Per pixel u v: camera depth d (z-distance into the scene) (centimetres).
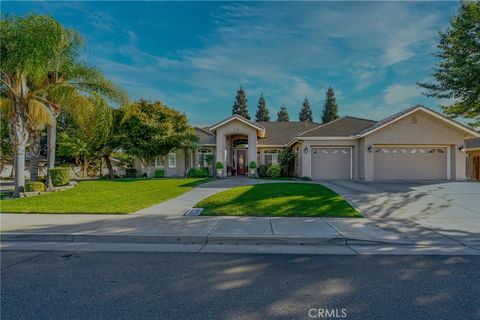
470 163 2341
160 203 1030
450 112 1408
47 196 1217
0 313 315
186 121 2383
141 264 475
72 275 427
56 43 1213
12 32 1145
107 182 1770
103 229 671
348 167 1919
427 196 1121
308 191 1174
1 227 693
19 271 444
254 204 942
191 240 611
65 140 2448
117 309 323
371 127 1870
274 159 2572
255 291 369
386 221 761
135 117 2209
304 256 513
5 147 2789
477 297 349
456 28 1147
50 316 308
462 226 712
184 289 376
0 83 1291
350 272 434
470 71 1057
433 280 401
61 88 1384
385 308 323
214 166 2481
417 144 1783
